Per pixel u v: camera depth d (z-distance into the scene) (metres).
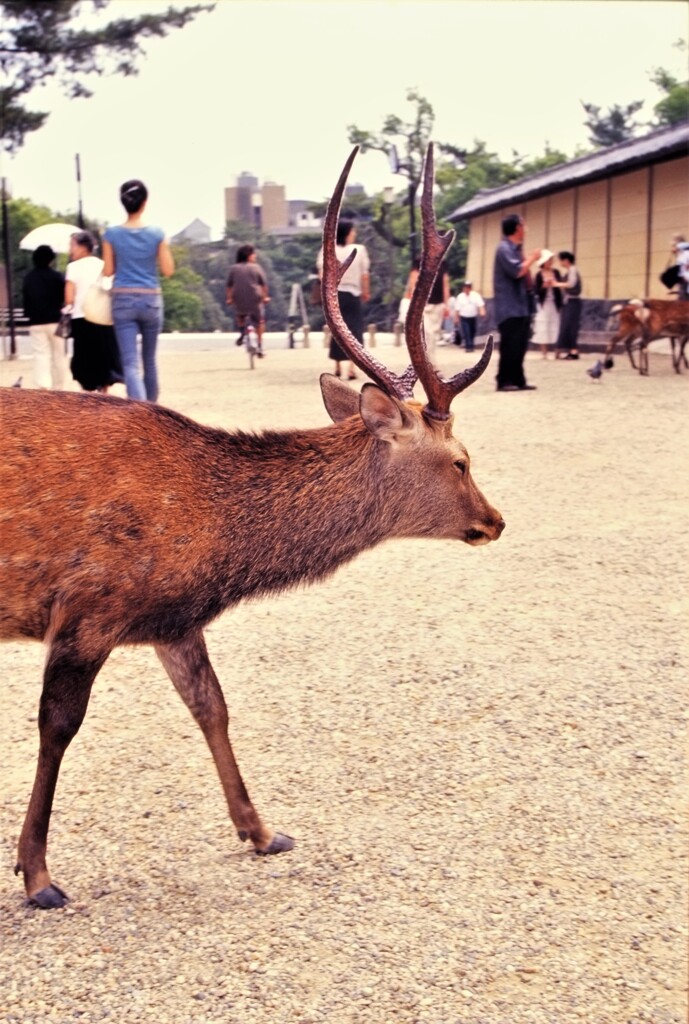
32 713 4.78
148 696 4.90
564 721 4.58
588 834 3.80
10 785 4.18
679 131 21.00
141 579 3.48
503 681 4.95
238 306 19.45
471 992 3.07
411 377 4.23
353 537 3.92
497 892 3.50
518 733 4.49
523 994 3.06
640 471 8.88
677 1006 3.00
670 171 20.98
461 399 13.20
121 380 10.88
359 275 14.28
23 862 3.50
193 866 3.68
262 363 20.45
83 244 10.71
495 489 8.29
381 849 3.74
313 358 21.92
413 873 3.61
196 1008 3.02
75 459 3.48
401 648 5.32
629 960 3.19
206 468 3.68
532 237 27.44
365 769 4.23
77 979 3.14
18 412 3.53
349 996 3.05
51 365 12.10
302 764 4.28
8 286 23.69
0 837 3.84
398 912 3.41
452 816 3.92
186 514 3.56
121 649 5.45
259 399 13.64
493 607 5.85
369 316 44.03
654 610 5.78
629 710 4.68
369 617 5.74
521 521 7.43
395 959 3.20
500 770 4.22
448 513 4.00
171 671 3.74
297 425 11.15
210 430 3.77
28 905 3.49
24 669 5.27
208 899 3.50
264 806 4.00
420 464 3.94
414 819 3.91
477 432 10.69
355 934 3.32
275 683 4.96
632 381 15.20
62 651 3.44
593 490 8.25
